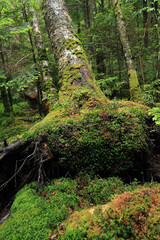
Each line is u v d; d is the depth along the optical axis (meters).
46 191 2.72
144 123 3.13
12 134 5.49
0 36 4.90
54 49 4.93
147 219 1.54
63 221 2.04
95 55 8.63
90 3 9.12
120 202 1.80
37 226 1.96
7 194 3.50
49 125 3.34
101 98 3.99
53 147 3.05
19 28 4.62
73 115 3.59
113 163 2.89
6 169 3.54
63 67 4.49
